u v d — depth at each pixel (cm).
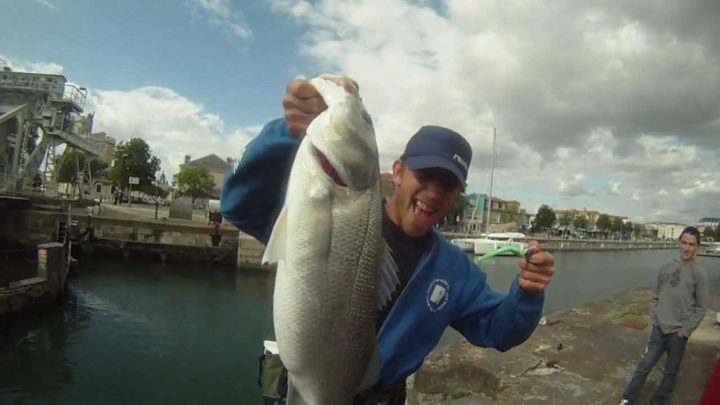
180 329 1592
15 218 2527
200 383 1169
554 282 3478
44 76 3431
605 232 13050
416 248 216
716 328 857
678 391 583
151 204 6525
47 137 3372
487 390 559
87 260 2653
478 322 229
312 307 166
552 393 550
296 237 168
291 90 180
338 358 169
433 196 197
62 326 1519
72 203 3123
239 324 1708
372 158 177
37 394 1044
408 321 204
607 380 598
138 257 2736
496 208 10281
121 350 1353
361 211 174
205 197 5972
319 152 172
